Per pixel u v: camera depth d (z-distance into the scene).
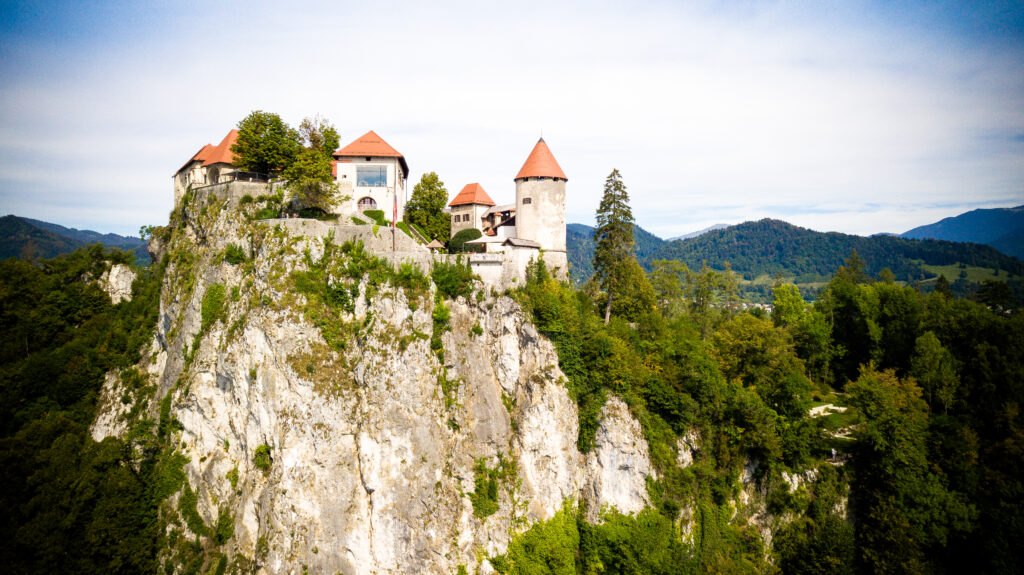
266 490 58.81
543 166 78.81
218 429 65.81
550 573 60.53
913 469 64.75
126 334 83.88
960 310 83.88
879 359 83.56
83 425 76.00
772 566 65.00
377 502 57.91
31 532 62.00
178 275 76.75
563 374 66.19
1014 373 70.25
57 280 88.81
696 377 68.94
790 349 83.75
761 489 67.81
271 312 60.91
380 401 59.22
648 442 66.06
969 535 62.94
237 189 72.88
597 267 80.50
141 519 66.50
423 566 57.50
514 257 68.88
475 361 63.94
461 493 60.06
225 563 59.91
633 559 61.44
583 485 66.00
